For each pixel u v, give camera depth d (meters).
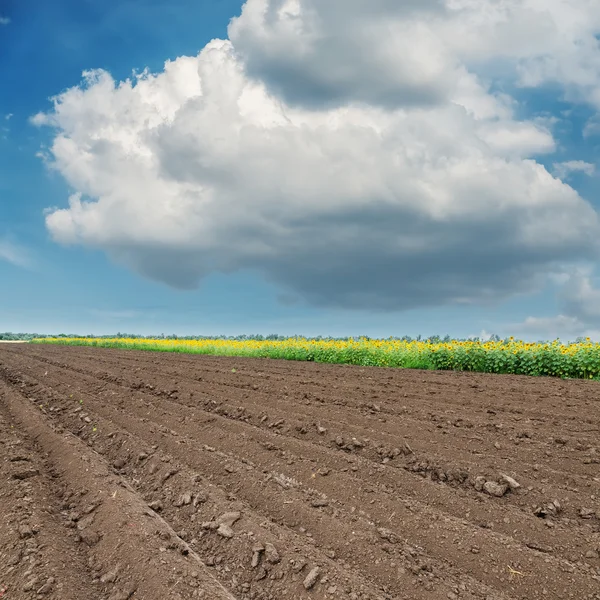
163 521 5.01
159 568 4.02
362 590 3.80
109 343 39.12
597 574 4.00
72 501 5.49
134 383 12.84
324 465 6.28
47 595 3.69
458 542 4.47
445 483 5.78
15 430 8.58
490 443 6.88
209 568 4.29
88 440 8.19
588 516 4.88
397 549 4.37
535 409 8.90
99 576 4.05
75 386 13.04
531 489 5.45
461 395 10.39
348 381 12.59
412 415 8.53
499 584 3.94
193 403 10.25
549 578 3.95
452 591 3.84
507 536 4.61
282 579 4.04
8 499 5.27
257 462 6.55
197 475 6.05
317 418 8.38
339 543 4.50
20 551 4.24
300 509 5.11
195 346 29.84
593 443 6.78
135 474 6.54
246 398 10.31
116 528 4.66
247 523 4.84
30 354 26.70
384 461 6.41
